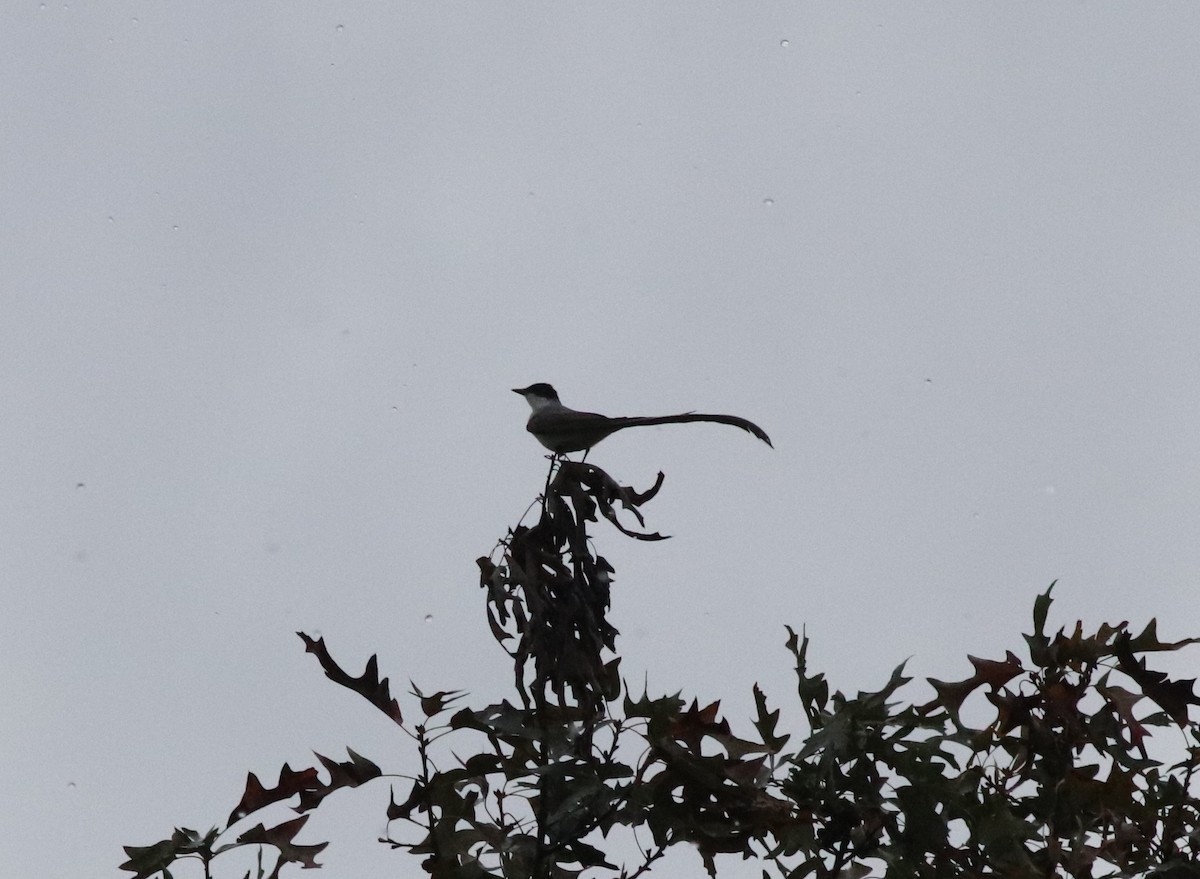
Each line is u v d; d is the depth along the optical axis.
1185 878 9.06
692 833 9.18
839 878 9.20
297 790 9.30
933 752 9.31
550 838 9.19
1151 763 9.56
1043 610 9.89
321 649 9.34
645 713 9.26
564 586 9.91
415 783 9.28
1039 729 9.59
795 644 9.77
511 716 9.36
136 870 9.09
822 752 9.38
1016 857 9.00
